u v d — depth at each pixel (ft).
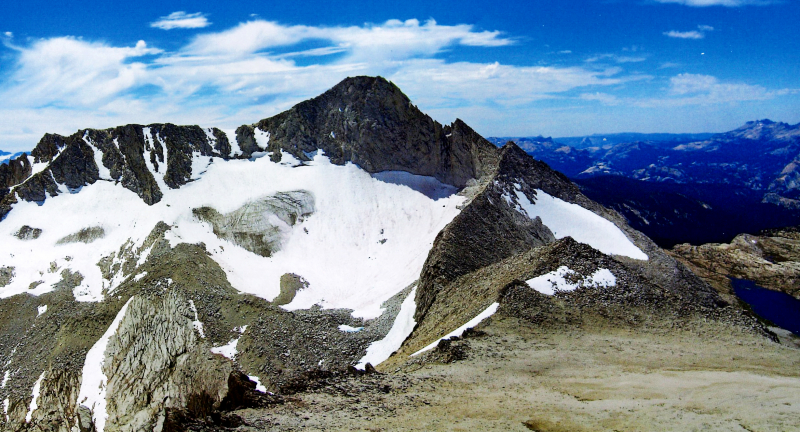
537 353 142.92
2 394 243.81
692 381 117.50
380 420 92.99
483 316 169.89
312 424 90.68
